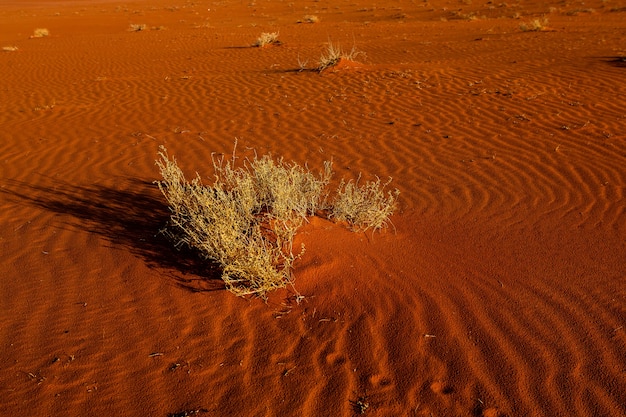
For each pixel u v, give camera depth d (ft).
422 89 34.53
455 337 11.59
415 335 11.69
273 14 115.75
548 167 20.97
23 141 28.63
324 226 15.47
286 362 11.19
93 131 30.04
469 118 28.09
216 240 13.75
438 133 26.08
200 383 10.75
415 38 62.39
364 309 12.51
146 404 10.31
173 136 28.32
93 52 62.80
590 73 35.55
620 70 35.55
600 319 11.93
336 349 11.46
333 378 10.74
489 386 10.34
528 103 29.89
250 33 76.38
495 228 16.31
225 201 15.16
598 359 10.81
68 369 11.22
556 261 14.33
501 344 11.34
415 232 16.11
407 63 44.65
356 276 13.55
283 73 43.11
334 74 40.63
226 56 54.70
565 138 24.08
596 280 13.37
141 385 10.76
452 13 96.89
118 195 20.40
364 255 14.43
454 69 40.04
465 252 14.89
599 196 18.21
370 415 9.86
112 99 37.88
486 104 30.30
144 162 24.41
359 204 16.05
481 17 89.76
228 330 12.16
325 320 12.28
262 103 34.22
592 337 11.40
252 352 11.51
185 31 84.79
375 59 48.73
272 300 13.00
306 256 14.07
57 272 14.85
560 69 37.50
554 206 17.69
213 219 14.78
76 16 122.42
